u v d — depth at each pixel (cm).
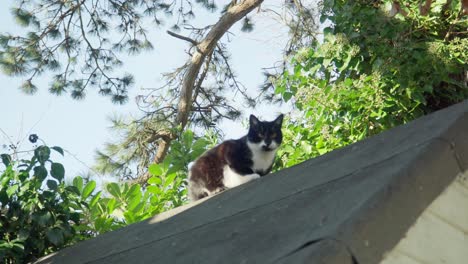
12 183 771
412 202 402
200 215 560
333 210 412
